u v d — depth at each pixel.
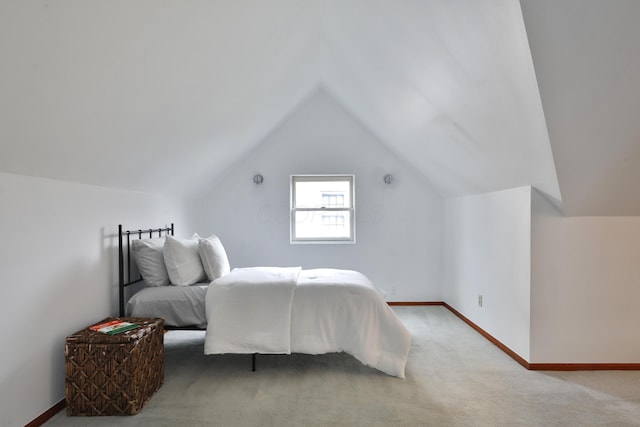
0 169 1.93
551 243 3.01
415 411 2.38
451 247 4.98
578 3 1.66
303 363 3.18
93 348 2.27
